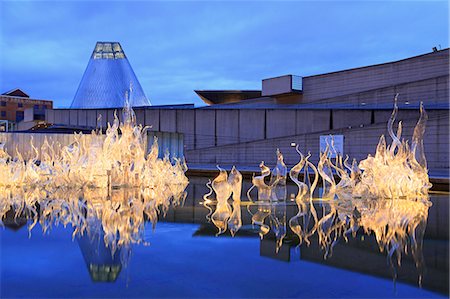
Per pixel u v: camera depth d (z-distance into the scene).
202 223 6.89
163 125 42.69
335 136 29.73
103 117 47.34
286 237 5.79
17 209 8.28
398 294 3.49
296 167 11.04
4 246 5.12
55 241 5.41
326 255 4.77
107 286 3.63
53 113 51.22
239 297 3.41
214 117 40.53
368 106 35.69
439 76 31.09
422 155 12.21
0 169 13.48
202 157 37.53
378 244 5.36
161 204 9.44
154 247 5.12
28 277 3.88
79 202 9.48
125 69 79.06
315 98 41.81
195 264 4.37
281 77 42.50
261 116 38.62
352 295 3.48
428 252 4.93
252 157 34.62
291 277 3.95
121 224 6.72
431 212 8.41
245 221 7.16
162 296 3.40
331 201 10.54
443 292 3.55
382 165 11.67
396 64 35.88
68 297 3.36
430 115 24.73
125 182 13.71
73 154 13.78
